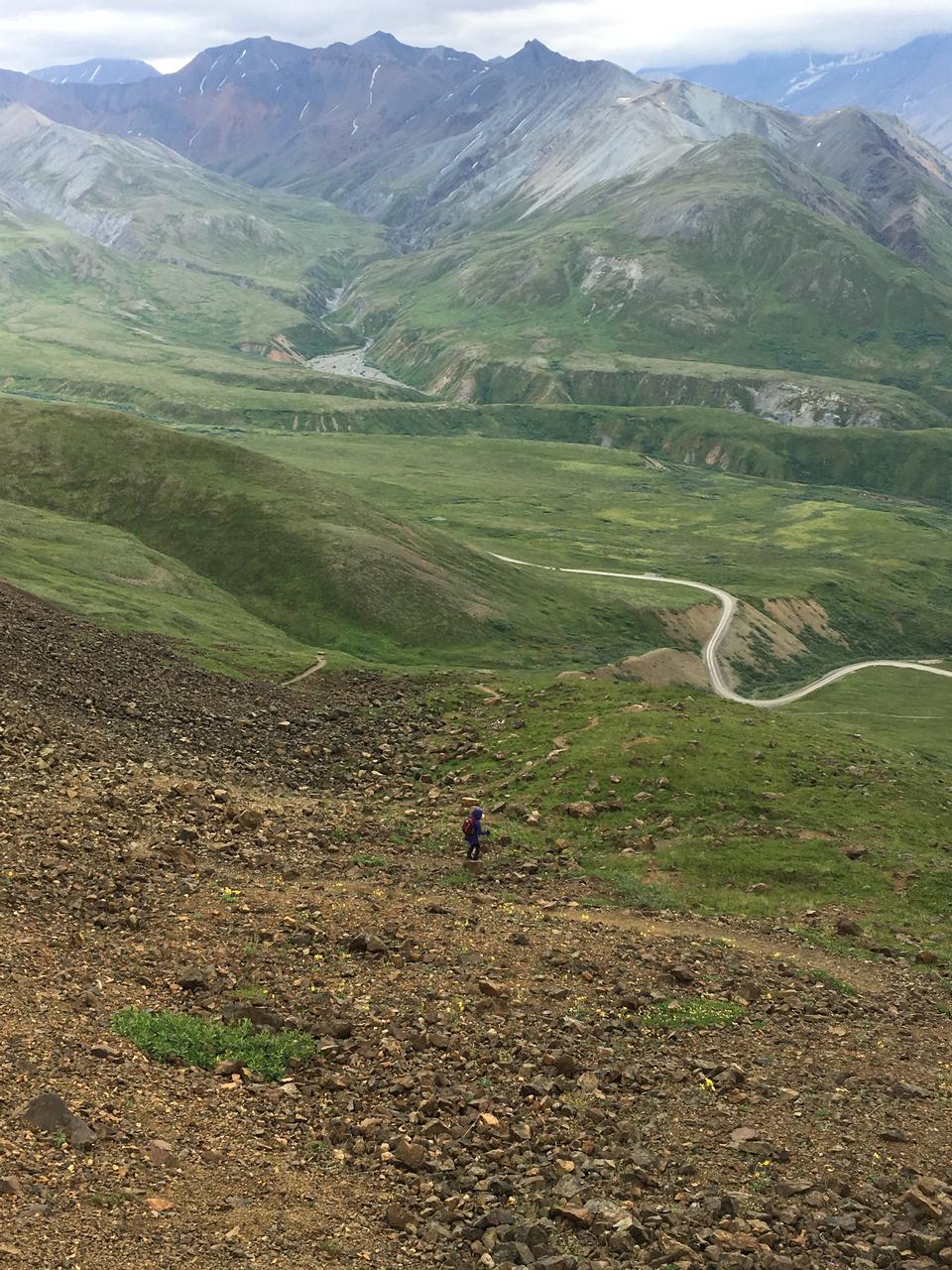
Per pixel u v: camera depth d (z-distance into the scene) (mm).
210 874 35812
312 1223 17719
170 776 49875
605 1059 27406
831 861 53719
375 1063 24516
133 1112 19641
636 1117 24672
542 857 49812
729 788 61875
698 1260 18703
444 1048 26016
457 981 30406
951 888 51812
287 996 27172
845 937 45219
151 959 27594
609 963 34938
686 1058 28797
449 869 44188
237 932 31016
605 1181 21312
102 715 59875
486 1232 18500
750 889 50156
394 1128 21656
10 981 23719
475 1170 20531
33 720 50812
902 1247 20438
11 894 29062
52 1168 17016
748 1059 29562
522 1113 23547
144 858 35188
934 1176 24062
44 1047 21078
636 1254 18656
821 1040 32000
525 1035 27875
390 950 32000
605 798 59750
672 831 56406
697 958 37688
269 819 45844
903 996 38156
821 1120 26188
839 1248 20141
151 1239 16062
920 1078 30203
